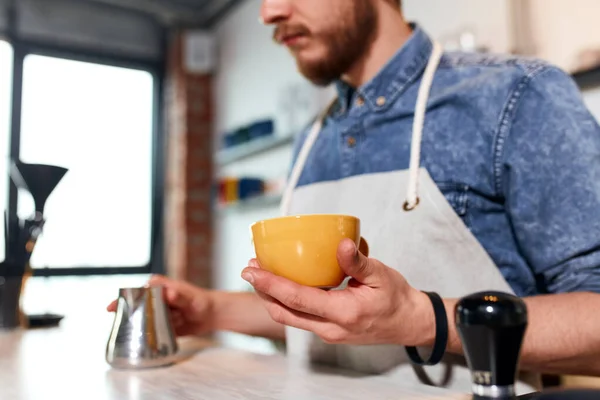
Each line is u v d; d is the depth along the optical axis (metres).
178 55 3.71
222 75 3.67
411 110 0.88
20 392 0.62
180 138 3.63
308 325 0.56
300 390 0.59
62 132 3.46
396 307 0.55
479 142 0.80
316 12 0.86
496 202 0.80
